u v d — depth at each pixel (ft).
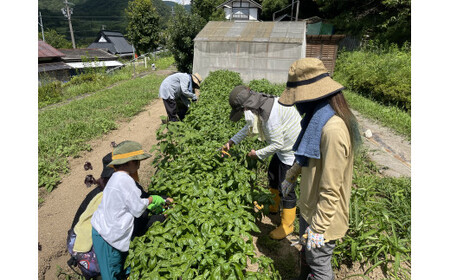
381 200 12.05
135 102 37.01
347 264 9.02
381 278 8.30
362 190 11.41
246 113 9.35
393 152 19.72
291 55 40.42
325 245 6.50
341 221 6.36
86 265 8.13
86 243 8.14
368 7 58.95
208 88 25.55
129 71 76.38
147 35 103.35
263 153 9.73
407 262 8.85
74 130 24.70
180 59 65.87
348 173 6.06
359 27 60.49
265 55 41.19
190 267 6.30
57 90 49.96
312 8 89.30
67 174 17.93
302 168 6.66
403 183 13.35
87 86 55.06
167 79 19.42
